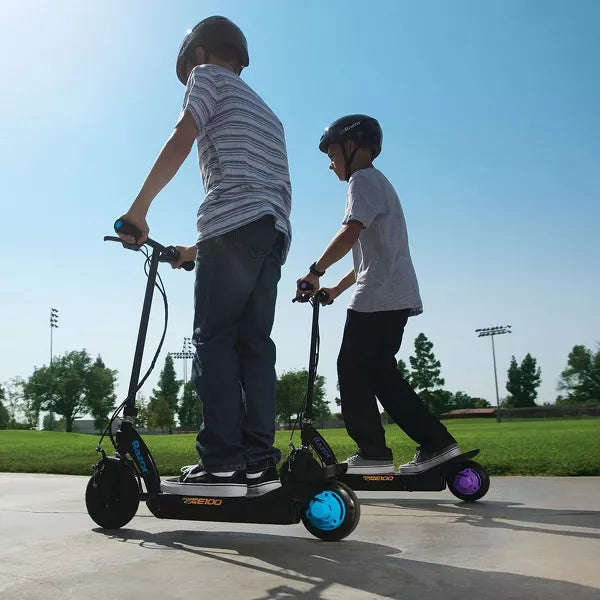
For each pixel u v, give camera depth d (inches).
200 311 86.4
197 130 85.7
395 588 56.2
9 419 3472.0
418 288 124.3
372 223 120.6
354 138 129.0
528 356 3870.6
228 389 82.8
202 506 82.4
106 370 3595.0
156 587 58.1
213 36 96.3
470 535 81.6
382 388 119.1
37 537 83.4
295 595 54.7
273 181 90.3
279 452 86.4
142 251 90.4
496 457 171.6
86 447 283.1
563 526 86.7
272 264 88.7
